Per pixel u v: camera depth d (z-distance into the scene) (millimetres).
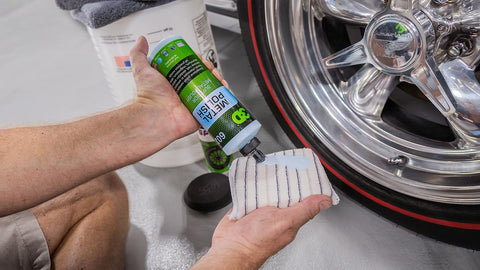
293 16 982
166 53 710
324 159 1096
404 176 917
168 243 1110
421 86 827
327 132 1041
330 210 1127
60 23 2457
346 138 1021
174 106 729
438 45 793
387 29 799
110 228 945
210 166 1250
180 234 1130
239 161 770
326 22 1019
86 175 635
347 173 1050
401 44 793
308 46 1019
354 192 1079
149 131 696
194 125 744
